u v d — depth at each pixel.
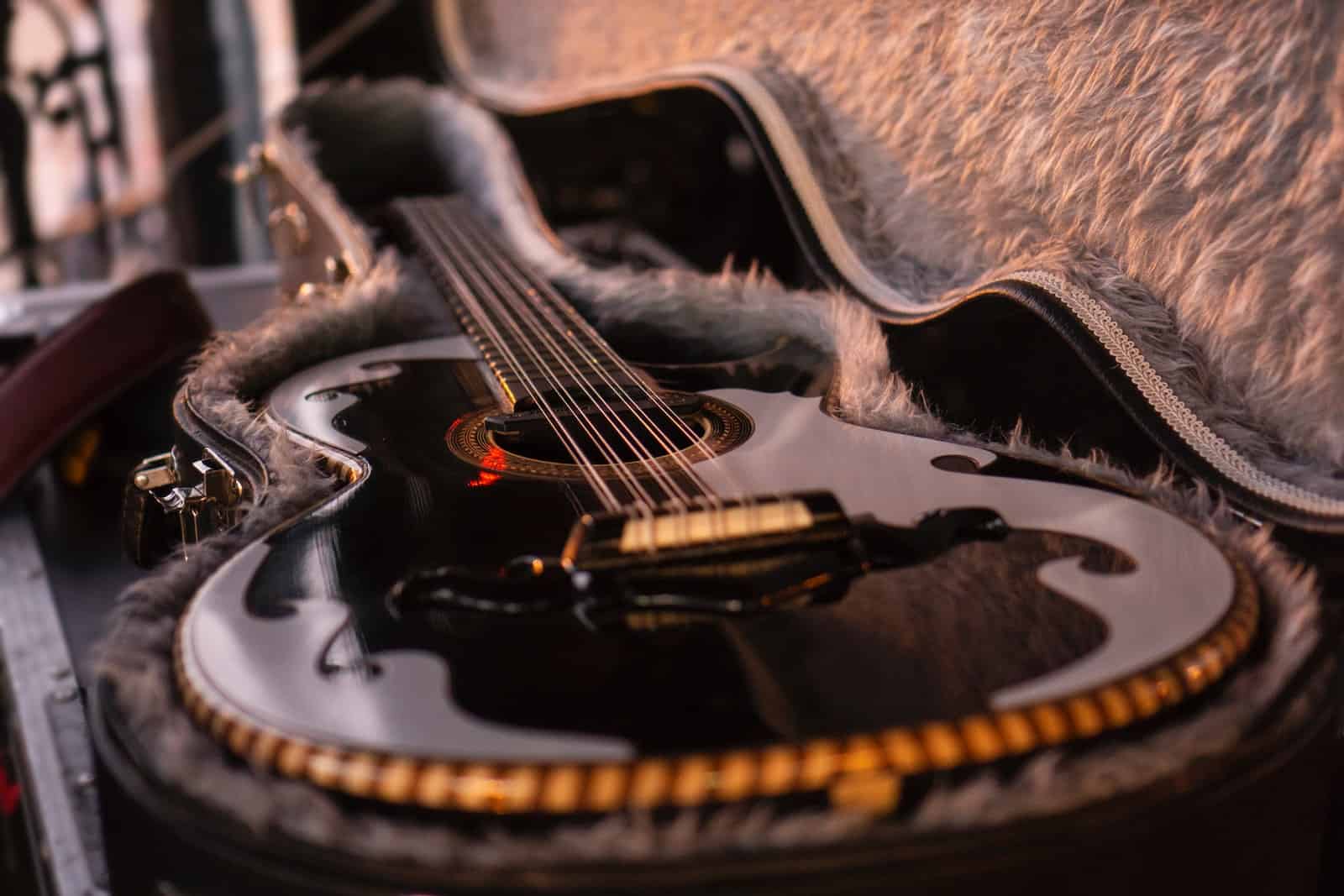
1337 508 0.82
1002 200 1.05
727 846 0.60
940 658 0.65
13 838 1.06
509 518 0.79
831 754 0.60
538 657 0.66
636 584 0.70
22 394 1.29
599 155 2.09
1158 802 0.62
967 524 0.76
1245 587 0.71
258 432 0.93
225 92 2.89
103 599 1.13
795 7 1.32
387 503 0.81
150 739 0.65
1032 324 0.95
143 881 0.67
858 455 0.86
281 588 0.72
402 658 0.66
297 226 1.58
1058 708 0.62
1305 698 0.67
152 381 1.38
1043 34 0.99
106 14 2.79
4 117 2.75
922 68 1.12
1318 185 0.83
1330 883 0.82
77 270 2.92
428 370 1.05
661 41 1.69
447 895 0.60
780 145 1.24
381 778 0.60
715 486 0.82
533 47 2.15
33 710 0.97
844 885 0.60
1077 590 0.70
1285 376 0.86
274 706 0.64
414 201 1.63
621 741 0.61
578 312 1.16
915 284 1.14
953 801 0.60
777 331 1.11
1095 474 0.84
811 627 0.68
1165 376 0.90
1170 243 0.92
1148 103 0.92
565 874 0.59
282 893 0.61
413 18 2.78
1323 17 0.82
